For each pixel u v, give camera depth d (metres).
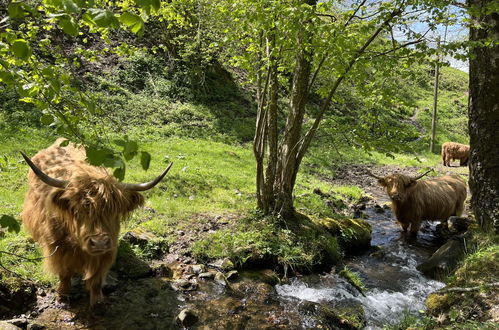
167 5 8.29
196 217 7.92
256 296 5.36
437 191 8.66
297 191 11.06
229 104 22.08
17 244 5.44
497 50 5.99
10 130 12.41
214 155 14.88
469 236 6.62
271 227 7.11
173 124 17.73
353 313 5.18
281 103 24.05
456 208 9.26
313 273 6.44
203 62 20.89
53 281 4.90
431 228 9.54
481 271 5.27
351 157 19.84
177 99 20.52
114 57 20.92
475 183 6.63
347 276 6.27
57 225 4.14
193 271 5.85
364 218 10.30
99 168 4.19
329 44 5.34
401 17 5.38
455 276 5.55
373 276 6.59
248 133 19.48
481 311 4.49
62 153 5.12
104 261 4.29
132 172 10.45
